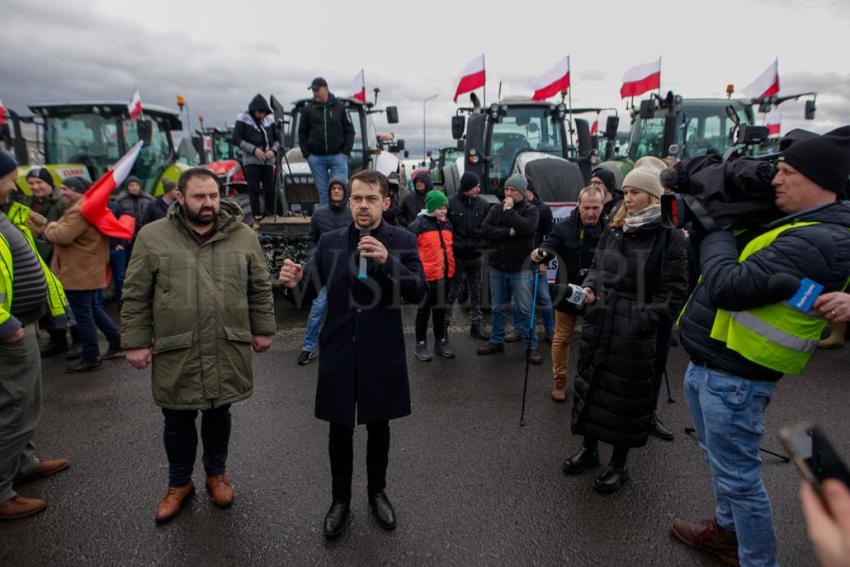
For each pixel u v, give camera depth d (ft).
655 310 8.80
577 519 8.77
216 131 46.42
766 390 6.61
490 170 26.35
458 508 9.04
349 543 8.18
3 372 8.41
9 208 10.99
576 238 12.77
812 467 2.59
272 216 22.44
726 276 6.09
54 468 10.07
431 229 15.71
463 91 29.68
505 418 12.40
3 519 8.68
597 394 9.32
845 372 14.88
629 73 33.63
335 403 8.05
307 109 21.43
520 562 7.80
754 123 28.32
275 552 7.98
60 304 10.28
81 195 14.52
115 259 21.01
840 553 2.32
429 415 12.54
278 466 10.33
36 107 25.57
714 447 6.97
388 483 9.78
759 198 6.28
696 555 7.93
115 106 25.85
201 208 8.23
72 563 7.78
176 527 8.55
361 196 7.80
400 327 8.31
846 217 5.78
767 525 6.84
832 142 5.73
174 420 8.61
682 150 27.66
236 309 8.68
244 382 8.85
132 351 8.27
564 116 26.58
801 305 5.70
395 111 28.73
